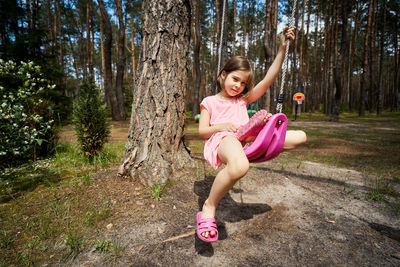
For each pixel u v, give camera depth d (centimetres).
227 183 136
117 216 191
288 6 2745
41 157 380
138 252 152
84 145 360
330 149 612
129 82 2969
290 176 322
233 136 159
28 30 705
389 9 2633
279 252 157
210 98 188
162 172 251
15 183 261
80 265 139
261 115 148
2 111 286
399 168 409
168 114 267
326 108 2767
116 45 3259
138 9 2311
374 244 168
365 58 2219
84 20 2631
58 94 596
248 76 174
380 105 2416
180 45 277
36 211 197
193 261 146
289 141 177
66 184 251
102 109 376
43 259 143
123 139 721
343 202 242
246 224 194
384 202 244
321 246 164
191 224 187
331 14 2600
